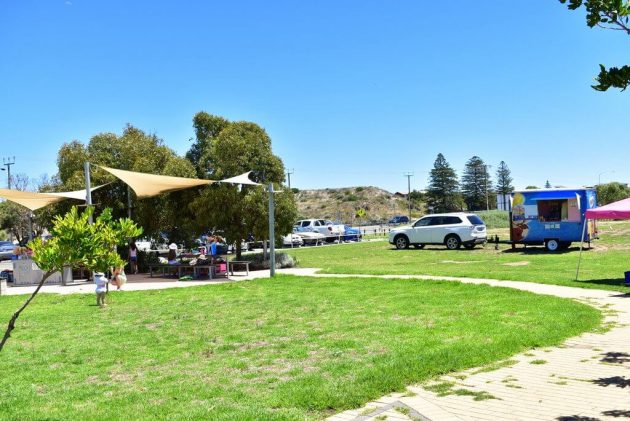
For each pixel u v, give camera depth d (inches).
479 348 292.5
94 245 198.8
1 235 2664.9
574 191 1007.0
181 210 968.9
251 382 253.8
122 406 224.8
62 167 1003.3
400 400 222.1
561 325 353.7
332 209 4094.5
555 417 197.8
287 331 372.5
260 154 928.3
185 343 348.8
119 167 981.8
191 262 839.7
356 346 314.5
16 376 282.4
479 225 1163.9
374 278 669.3
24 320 471.8
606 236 1238.3
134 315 478.9
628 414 197.9
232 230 922.7
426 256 1045.2
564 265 764.6
